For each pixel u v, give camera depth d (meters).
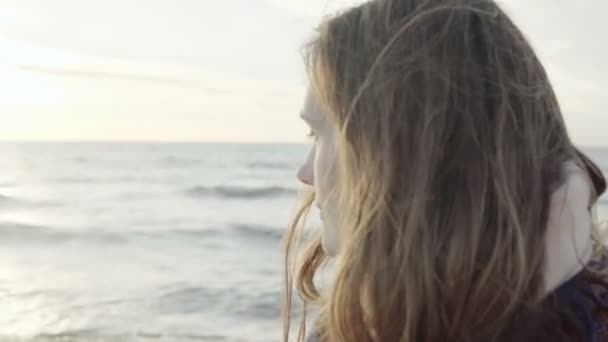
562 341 1.11
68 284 12.91
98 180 35.69
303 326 1.60
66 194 29.81
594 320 1.12
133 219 22.20
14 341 9.25
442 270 1.13
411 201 1.15
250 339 9.73
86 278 13.53
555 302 1.13
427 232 1.13
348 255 1.19
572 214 1.13
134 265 14.91
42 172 40.72
